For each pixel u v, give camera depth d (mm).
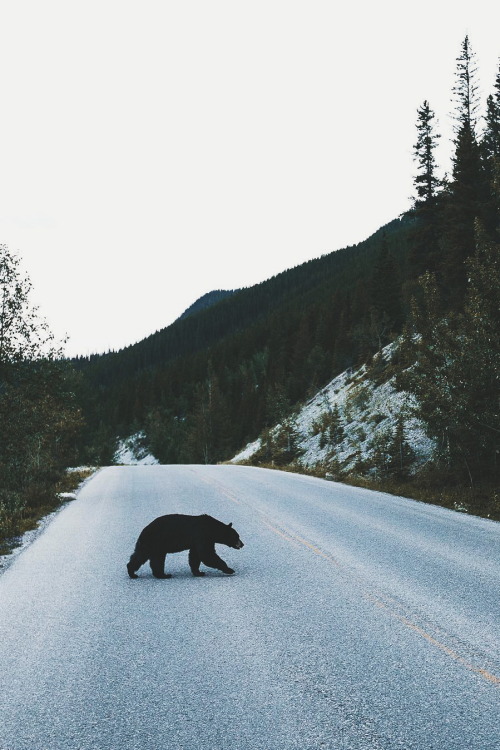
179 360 178000
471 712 3982
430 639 5398
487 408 16531
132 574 7953
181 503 15648
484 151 33031
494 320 16859
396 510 14188
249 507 14562
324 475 26219
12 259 16531
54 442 24391
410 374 18844
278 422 55719
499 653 5043
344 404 40594
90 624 5996
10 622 6102
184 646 5316
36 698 4309
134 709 4102
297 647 5242
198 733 3744
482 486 16844
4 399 16656
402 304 55750
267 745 3582
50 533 11578
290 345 115062
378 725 3814
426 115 38625
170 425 110312
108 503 16391
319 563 8578
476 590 7062
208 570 8438
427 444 23000
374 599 6715
